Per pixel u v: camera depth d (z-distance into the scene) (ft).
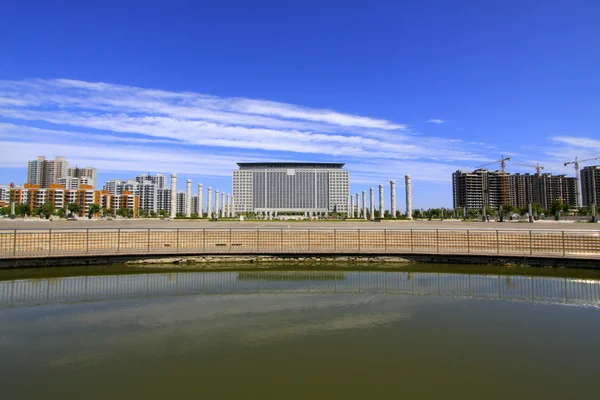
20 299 45.32
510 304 43.27
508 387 23.50
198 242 80.94
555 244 71.61
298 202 559.79
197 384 23.75
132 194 529.45
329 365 26.66
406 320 37.22
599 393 22.75
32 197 436.35
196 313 39.40
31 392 22.71
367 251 73.20
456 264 70.49
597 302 44.09
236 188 562.25
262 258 73.41
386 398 22.13
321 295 47.73
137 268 67.56
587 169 430.61
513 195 451.94
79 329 34.24
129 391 22.86
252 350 29.35
